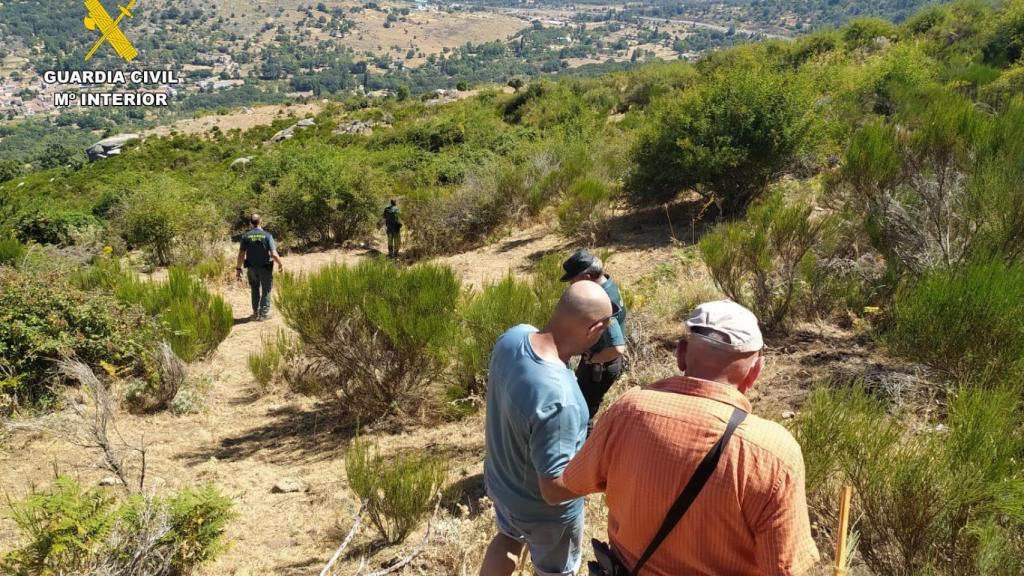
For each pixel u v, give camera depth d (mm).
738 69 11555
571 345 2506
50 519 3623
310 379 7039
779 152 10695
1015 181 5258
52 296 7426
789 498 1713
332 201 16484
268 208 17219
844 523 1951
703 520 1782
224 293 12883
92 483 5258
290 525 4508
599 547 2035
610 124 24078
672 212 12148
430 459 4629
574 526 2781
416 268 6453
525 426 2457
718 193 11258
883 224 6270
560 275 6984
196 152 61938
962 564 2729
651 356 6043
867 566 2973
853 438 3166
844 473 3246
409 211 16203
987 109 10430
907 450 3072
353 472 4184
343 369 6391
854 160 6707
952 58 17172
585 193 11930
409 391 6227
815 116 10938
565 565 2846
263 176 20188
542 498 2670
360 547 4133
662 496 1815
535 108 39250
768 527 1721
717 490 1749
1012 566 2531
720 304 1911
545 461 2410
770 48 32062
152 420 6699
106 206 21422
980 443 2910
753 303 6582
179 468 5555
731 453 1749
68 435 4785
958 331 4055
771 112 10781
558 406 2410
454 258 13250
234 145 63188
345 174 17031
